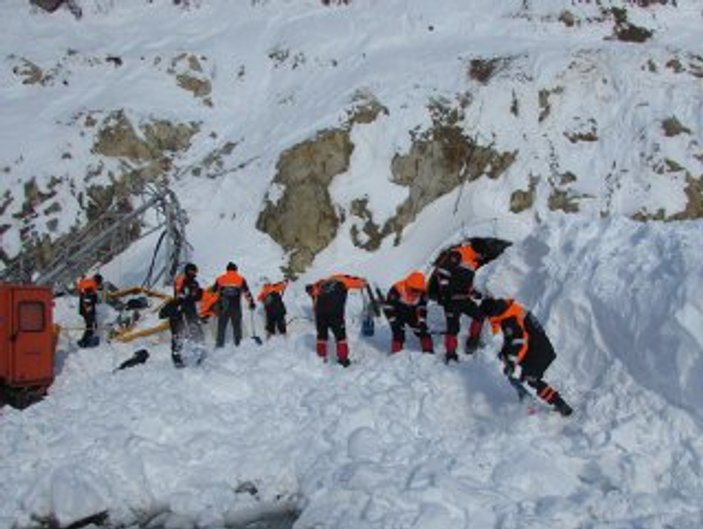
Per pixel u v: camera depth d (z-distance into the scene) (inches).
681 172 704.4
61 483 324.2
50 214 786.2
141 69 921.5
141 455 341.1
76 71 925.8
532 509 270.1
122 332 542.6
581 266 378.3
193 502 323.3
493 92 767.1
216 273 703.7
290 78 895.7
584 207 708.0
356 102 785.6
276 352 439.8
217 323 502.9
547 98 765.9
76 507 321.1
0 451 356.2
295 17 971.3
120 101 867.4
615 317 339.9
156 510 329.7
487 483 292.7
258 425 365.7
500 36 874.1
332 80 853.2
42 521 320.5
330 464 327.0
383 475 301.4
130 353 500.4
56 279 681.0
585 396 339.6
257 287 697.0
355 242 735.7
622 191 707.4
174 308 459.5
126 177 813.2
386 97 784.3
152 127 852.0
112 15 1029.8
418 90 786.8
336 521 287.4
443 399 368.5
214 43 953.5
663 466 286.4
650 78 768.3
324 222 743.1
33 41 968.3
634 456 287.0
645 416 307.1
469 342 419.5
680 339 301.9
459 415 360.8
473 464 300.4
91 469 337.4
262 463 340.5
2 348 420.2
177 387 400.2
